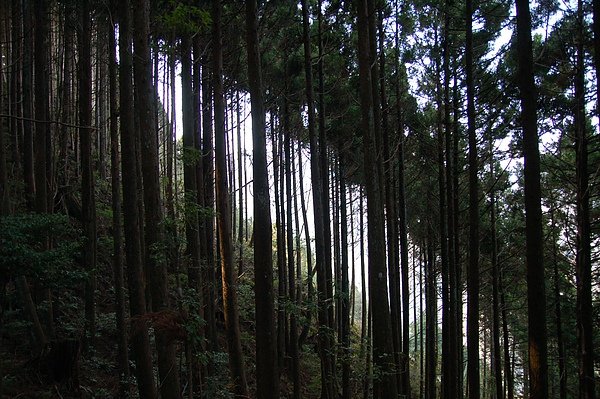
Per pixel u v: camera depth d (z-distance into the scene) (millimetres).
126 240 8344
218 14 8938
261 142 7555
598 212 15531
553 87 12633
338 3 13484
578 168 10000
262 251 7371
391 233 12672
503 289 21141
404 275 15055
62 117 15422
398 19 13867
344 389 11484
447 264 15391
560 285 19484
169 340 6672
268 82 16203
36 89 10555
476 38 13156
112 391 10289
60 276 8219
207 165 11523
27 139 11469
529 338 6922
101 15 12016
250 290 20266
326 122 15758
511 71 12438
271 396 7129
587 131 13289
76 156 17406
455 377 13578
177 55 11508
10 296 10062
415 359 29719
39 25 10789
